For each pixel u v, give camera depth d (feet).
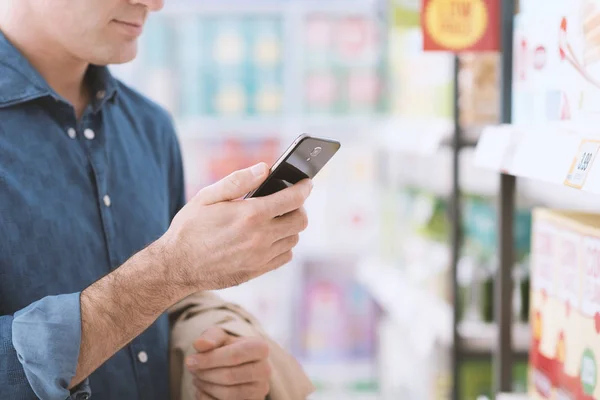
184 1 13.53
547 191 6.87
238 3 13.71
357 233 14.24
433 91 8.27
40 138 4.03
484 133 4.43
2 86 3.93
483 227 7.72
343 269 15.35
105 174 4.26
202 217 3.39
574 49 3.52
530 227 7.24
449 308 7.68
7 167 3.85
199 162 14.15
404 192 10.46
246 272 3.46
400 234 10.61
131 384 4.22
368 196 14.19
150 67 13.56
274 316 13.93
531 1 4.09
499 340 4.58
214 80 13.79
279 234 3.44
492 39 4.97
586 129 3.29
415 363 9.00
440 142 7.20
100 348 3.45
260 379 4.21
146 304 3.47
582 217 3.95
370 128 14.10
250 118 13.88
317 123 13.97
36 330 3.37
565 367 3.89
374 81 13.99
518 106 4.31
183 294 3.52
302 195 3.40
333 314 14.28
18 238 3.80
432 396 8.00
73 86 4.33
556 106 3.73
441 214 8.66
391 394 11.08
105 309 3.42
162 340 4.46
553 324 4.07
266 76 13.83
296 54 14.06
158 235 4.56
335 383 14.08
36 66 4.16
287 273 14.12
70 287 3.95
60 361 3.36
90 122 4.34
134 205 4.45
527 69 4.15
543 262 4.24
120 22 3.94
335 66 13.96
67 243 3.98
